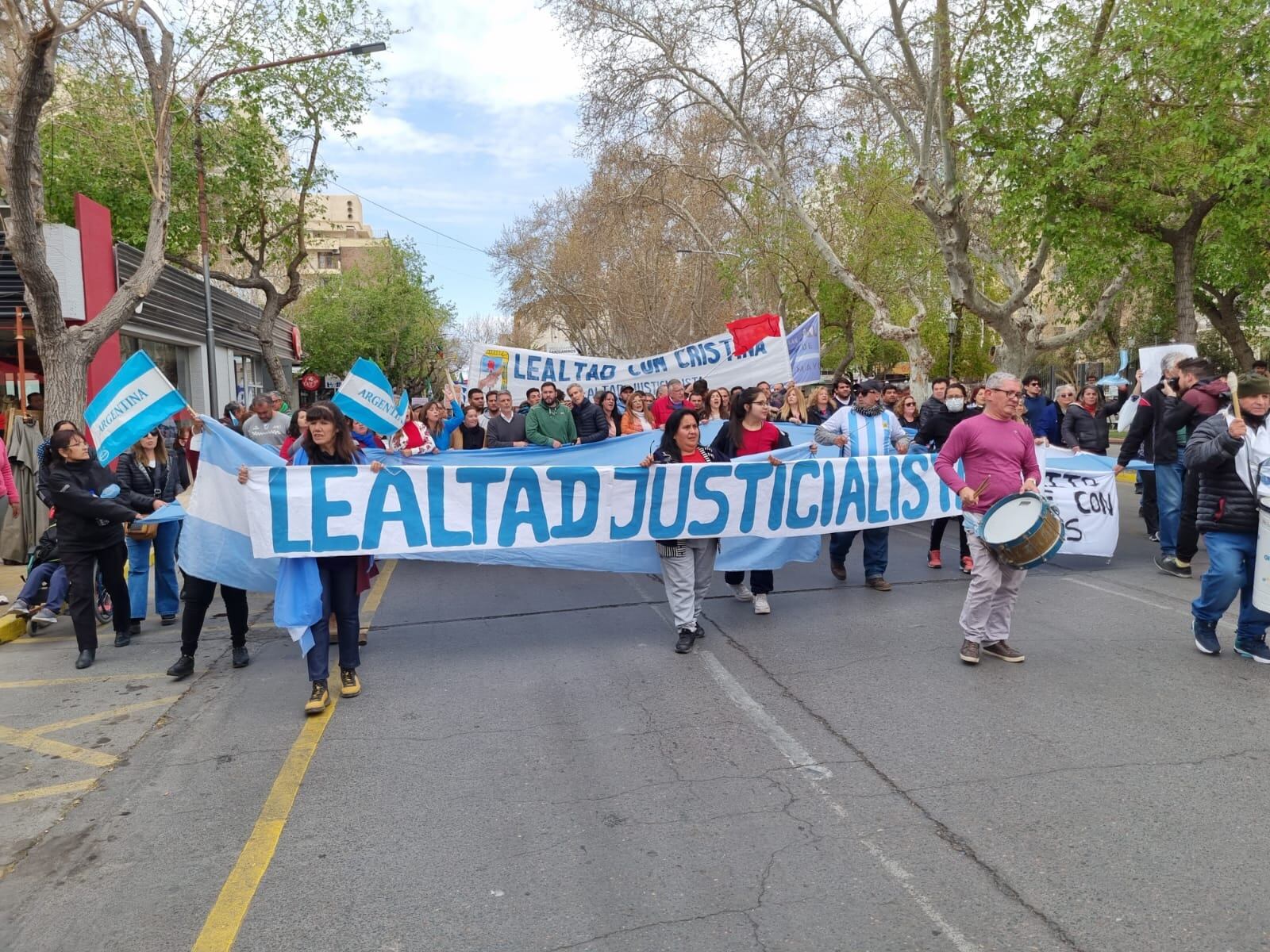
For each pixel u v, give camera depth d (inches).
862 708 195.2
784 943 113.6
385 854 139.0
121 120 650.2
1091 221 533.6
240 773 171.5
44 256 373.7
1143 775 158.4
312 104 681.6
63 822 155.3
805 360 612.7
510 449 390.9
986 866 130.1
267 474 211.3
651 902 123.7
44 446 261.6
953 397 338.6
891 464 291.6
